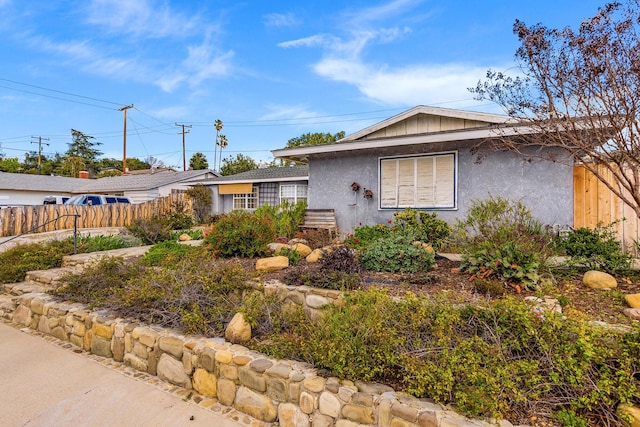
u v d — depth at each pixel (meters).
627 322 2.99
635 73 3.71
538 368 2.42
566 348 2.33
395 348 2.74
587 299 3.68
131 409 2.90
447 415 2.16
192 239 10.88
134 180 24.53
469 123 8.77
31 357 3.92
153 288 4.43
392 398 2.34
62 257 7.34
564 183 6.92
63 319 4.46
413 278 4.46
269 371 2.79
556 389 2.35
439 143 8.30
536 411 2.23
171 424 2.69
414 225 7.71
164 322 3.84
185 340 3.40
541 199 7.12
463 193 8.00
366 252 5.41
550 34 4.28
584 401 2.13
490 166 7.68
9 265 6.77
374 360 2.69
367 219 9.34
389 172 9.04
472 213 6.32
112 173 40.38
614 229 6.29
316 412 2.54
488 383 2.23
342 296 3.83
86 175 29.52
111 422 2.71
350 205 9.58
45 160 48.59
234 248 6.26
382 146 8.59
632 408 2.06
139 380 3.42
